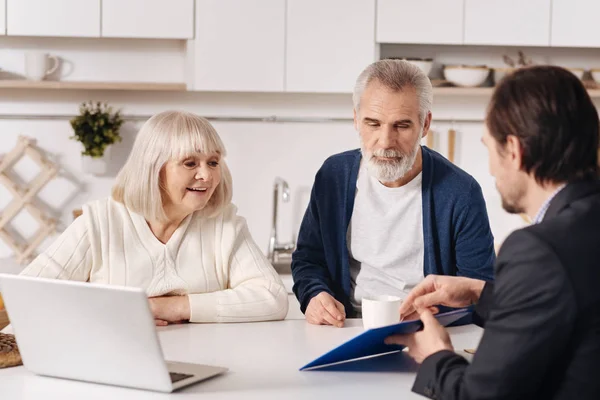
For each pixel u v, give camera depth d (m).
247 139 3.67
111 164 3.58
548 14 3.50
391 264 2.14
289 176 3.70
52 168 3.48
